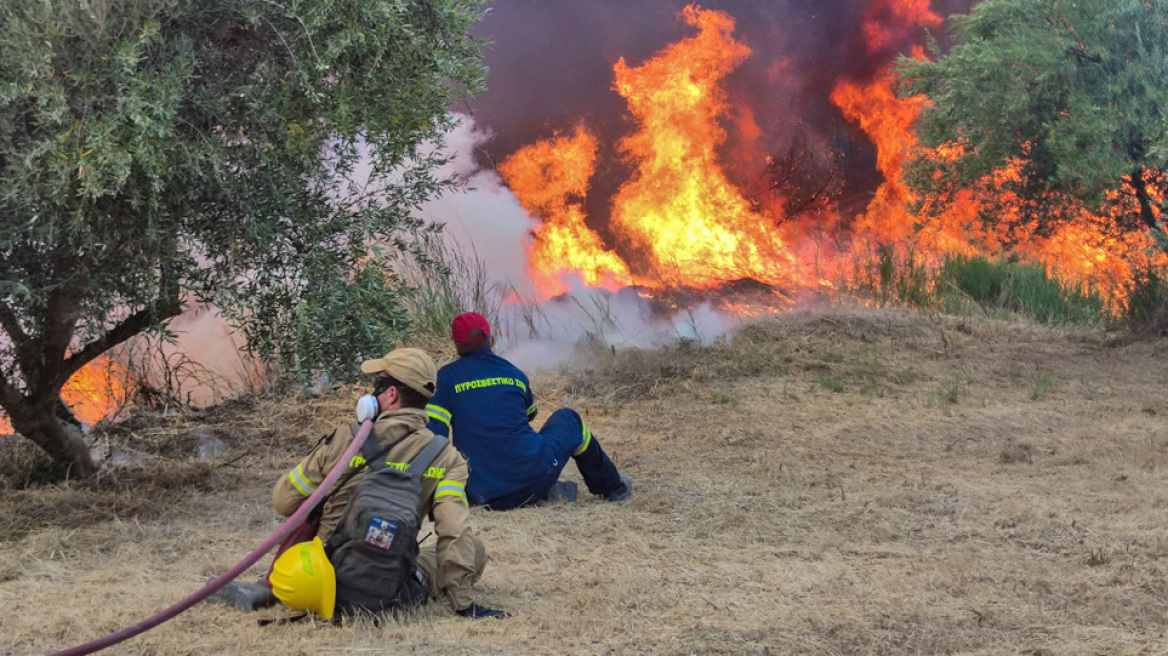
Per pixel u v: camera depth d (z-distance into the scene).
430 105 6.20
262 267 5.88
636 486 6.54
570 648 3.89
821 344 10.29
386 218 6.22
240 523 5.81
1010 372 9.55
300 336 5.86
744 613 4.27
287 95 5.50
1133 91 10.74
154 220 5.27
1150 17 10.77
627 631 4.08
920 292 12.38
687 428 8.01
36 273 5.44
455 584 4.18
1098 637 4.03
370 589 4.07
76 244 5.27
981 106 11.49
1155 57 10.44
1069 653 3.86
